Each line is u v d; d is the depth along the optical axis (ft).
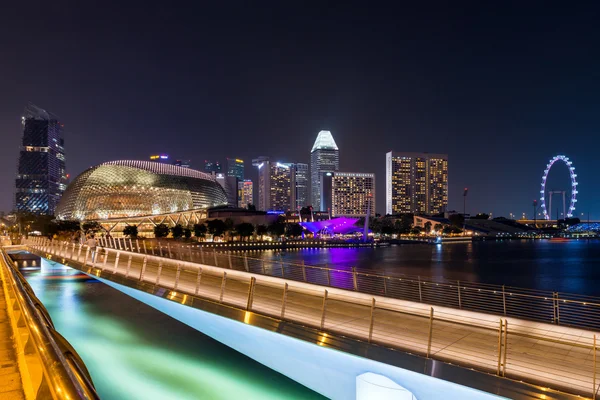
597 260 362.12
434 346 39.75
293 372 48.06
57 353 8.47
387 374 38.04
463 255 424.46
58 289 150.51
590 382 31.50
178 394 59.62
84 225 476.54
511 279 226.17
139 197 557.74
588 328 41.83
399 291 80.89
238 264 152.25
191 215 592.19
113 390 60.75
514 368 34.55
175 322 102.89
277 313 50.65
